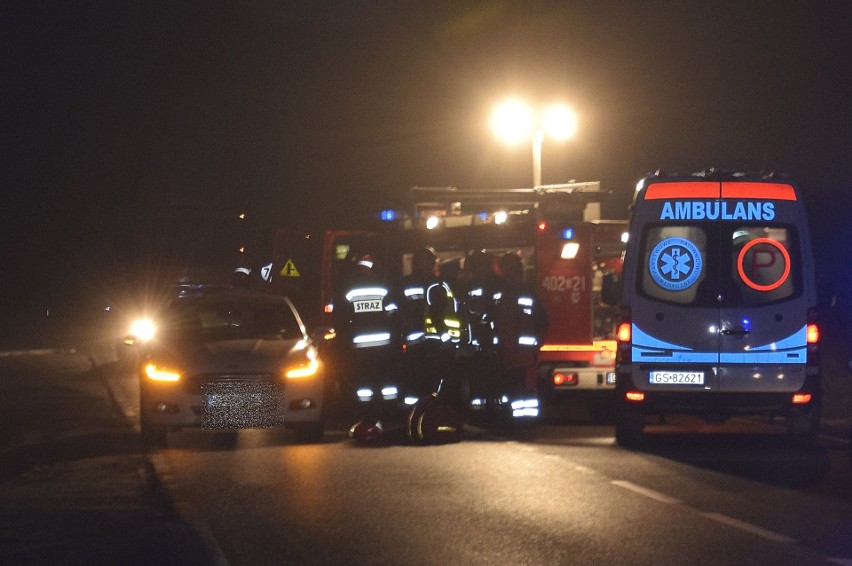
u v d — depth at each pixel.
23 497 12.39
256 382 16.59
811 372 15.44
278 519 10.75
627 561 8.81
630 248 15.70
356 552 9.26
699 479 13.02
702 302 15.51
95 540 9.91
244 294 18.75
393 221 24.97
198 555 9.20
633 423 16.06
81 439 17.89
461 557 9.00
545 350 20.23
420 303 16.86
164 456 15.55
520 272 18.59
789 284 15.48
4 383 32.69
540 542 9.53
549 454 15.28
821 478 13.13
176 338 17.64
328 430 18.75
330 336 18.20
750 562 8.78
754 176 15.62
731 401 15.48
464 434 17.95
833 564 8.71
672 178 15.67
